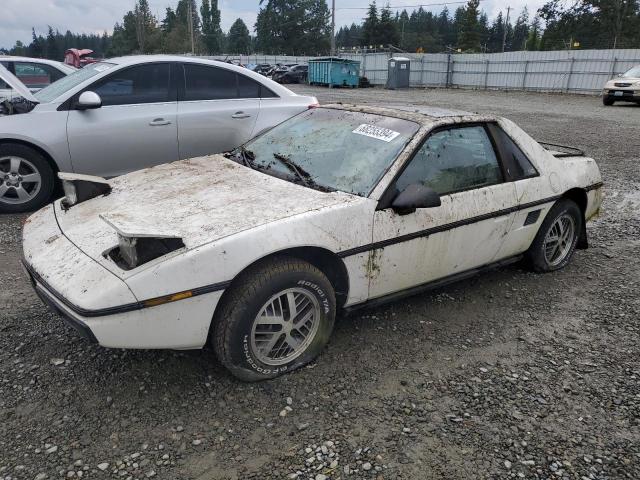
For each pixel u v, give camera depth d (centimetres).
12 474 225
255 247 266
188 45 9100
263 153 386
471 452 250
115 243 271
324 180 337
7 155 543
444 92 3116
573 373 315
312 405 277
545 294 419
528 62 3098
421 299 401
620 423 274
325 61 3628
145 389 283
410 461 242
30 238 308
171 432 253
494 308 393
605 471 242
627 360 331
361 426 263
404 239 323
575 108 1997
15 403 268
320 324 304
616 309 398
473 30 8331
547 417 276
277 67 4572
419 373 308
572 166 449
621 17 5131
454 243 353
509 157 393
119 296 243
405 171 328
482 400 287
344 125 381
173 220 283
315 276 290
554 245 451
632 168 896
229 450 244
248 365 282
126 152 586
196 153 625
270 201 306
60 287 255
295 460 240
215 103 625
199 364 306
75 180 329
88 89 567
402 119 362
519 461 246
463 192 355
